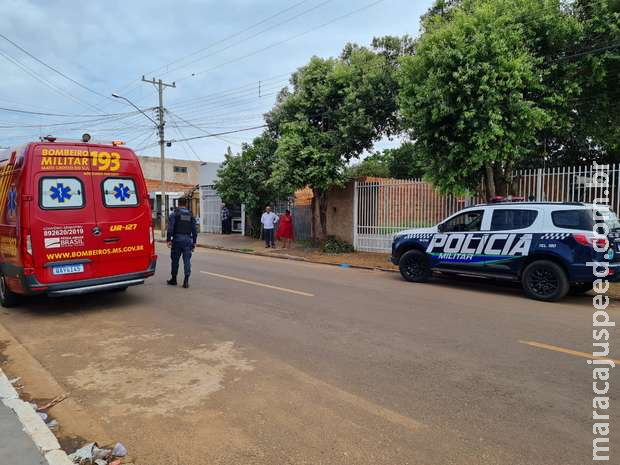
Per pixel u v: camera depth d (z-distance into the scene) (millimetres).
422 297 8852
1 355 5562
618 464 3158
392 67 15797
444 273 10281
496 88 10078
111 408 4094
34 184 7164
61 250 7367
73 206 7516
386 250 16297
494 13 10695
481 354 5414
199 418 3877
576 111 12734
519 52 10453
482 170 12367
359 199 17234
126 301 8367
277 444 3451
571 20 10758
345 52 17391
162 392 4402
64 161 7473
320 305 7988
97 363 5207
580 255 8180
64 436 3645
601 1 10656
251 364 5090
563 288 8367
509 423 3752
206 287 9734
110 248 7883
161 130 26297
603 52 10820
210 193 28141
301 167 16297
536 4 11023
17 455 3260
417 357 5301
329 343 5809
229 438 3549
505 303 8383
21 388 4566
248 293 9062
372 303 8211
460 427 3686
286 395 4297
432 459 3236
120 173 8078
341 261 14867
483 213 9570
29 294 7285
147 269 8391
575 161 16125
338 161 16219
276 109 21609
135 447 3455
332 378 4688
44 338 6199
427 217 14836
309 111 16781
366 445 3424
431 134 11109
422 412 3943
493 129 9891
